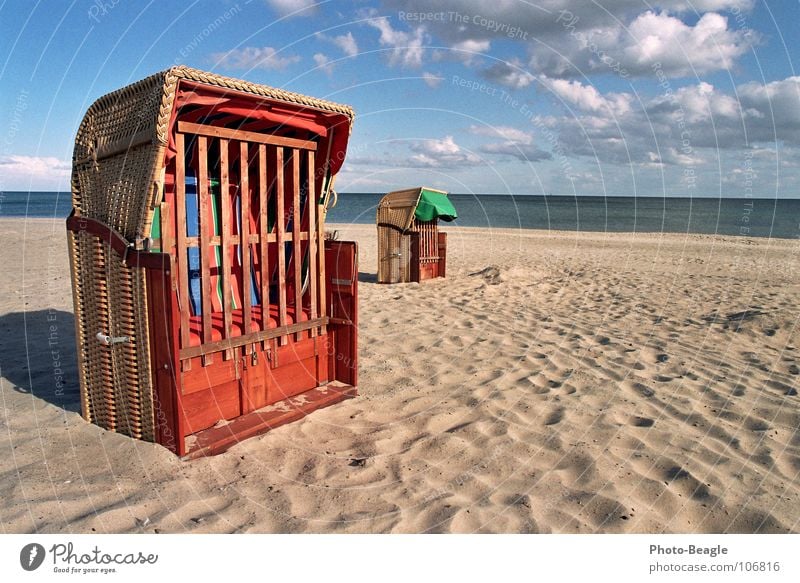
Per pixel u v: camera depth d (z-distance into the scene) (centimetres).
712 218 4447
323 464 319
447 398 428
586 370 492
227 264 348
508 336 610
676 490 294
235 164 398
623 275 1052
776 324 617
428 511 273
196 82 292
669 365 504
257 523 259
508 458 329
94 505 267
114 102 320
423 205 980
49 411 379
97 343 345
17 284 878
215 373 349
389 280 977
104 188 329
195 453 318
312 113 378
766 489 294
